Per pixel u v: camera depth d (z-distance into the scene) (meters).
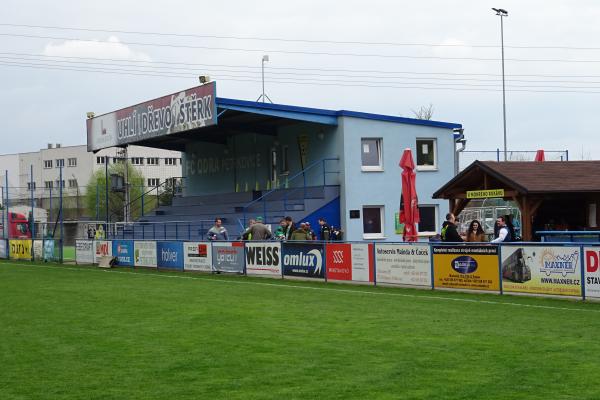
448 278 20.20
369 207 35.03
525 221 23.36
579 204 25.45
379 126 34.94
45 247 38.75
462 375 9.96
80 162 108.56
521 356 11.10
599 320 14.41
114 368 10.86
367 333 13.41
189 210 41.56
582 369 10.18
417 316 15.45
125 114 38.94
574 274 17.38
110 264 33.38
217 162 42.97
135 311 17.03
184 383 9.84
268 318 15.51
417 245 20.95
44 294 21.17
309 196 34.91
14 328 14.79
